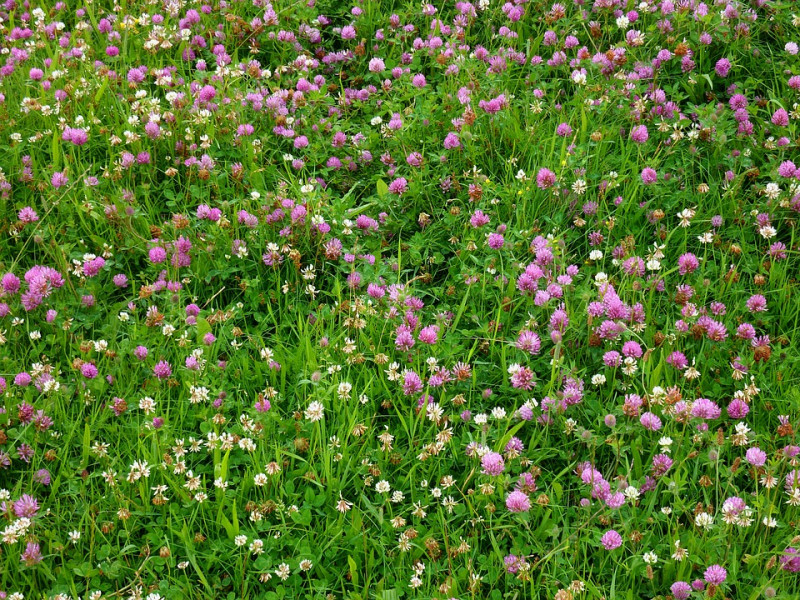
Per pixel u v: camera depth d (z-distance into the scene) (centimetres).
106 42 272
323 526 194
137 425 200
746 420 202
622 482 189
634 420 200
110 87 253
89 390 205
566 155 235
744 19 254
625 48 250
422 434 202
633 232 225
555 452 199
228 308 219
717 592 183
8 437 198
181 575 189
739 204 228
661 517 190
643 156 237
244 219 226
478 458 196
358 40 275
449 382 206
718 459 193
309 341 210
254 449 196
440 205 236
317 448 199
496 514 193
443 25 270
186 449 198
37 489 196
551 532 189
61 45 267
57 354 212
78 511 192
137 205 231
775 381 204
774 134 236
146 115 243
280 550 190
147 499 193
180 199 234
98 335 215
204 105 245
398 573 188
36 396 204
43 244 220
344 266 222
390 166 241
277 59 270
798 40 253
